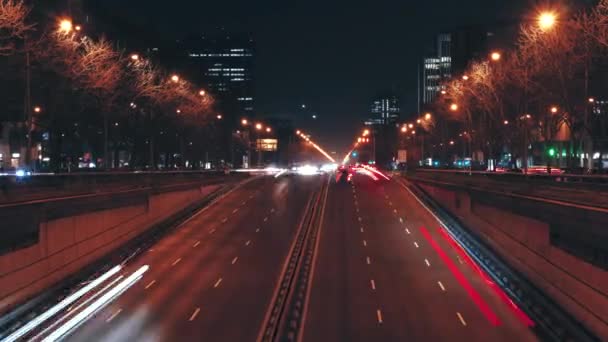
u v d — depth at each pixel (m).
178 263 54.94
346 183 129.88
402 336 35.47
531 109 94.25
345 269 53.66
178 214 81.56
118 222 60.44
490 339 34.75
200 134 141.00
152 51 136.00
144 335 34.69
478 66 98.12
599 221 34.12
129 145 134.00
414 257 58.28
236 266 53.91
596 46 61.88
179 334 35.03
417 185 116.25
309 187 120.69
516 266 47.72
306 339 35.00
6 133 114.19
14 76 64.44
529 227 46.78
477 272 51.97
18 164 115.06
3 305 36.47
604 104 82.00
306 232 71.44
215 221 79.06
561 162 121.62
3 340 32.91
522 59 90.69
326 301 43.44
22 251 40.50
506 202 53.28
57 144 87.56
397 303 42.81
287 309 41.03
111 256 54.75
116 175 69.06
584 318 33.88
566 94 67.75
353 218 82.19
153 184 77.69
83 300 41.84
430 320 38.66
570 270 37.75
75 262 48.81
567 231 39.16
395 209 89.75
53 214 45.31
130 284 47.06
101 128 108.81
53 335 33.97
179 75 134.25
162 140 131.00
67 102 75.75
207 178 106.50
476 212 67.12
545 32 65.44
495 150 114.81
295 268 53.69
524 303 41.09
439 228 74.12
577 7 72.50
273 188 118.38
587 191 43.34
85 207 51.47
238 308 40.66
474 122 114.25
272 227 74.81
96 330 35.56
